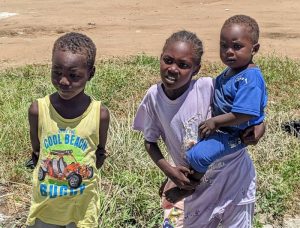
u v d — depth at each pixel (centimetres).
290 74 848
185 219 367
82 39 336
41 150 343
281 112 677
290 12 1427
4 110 660
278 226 475
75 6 1507
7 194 501
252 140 339
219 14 1409
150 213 466
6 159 557
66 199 340
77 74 329
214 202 358
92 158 344
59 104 338
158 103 354
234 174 351
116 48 1098
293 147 590
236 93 331
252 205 363
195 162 343
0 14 1415
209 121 335
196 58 338
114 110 700
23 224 463
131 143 561
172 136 358
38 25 1296
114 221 450
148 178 509
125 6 1511
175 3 1546
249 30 332
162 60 340
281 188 504
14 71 878
